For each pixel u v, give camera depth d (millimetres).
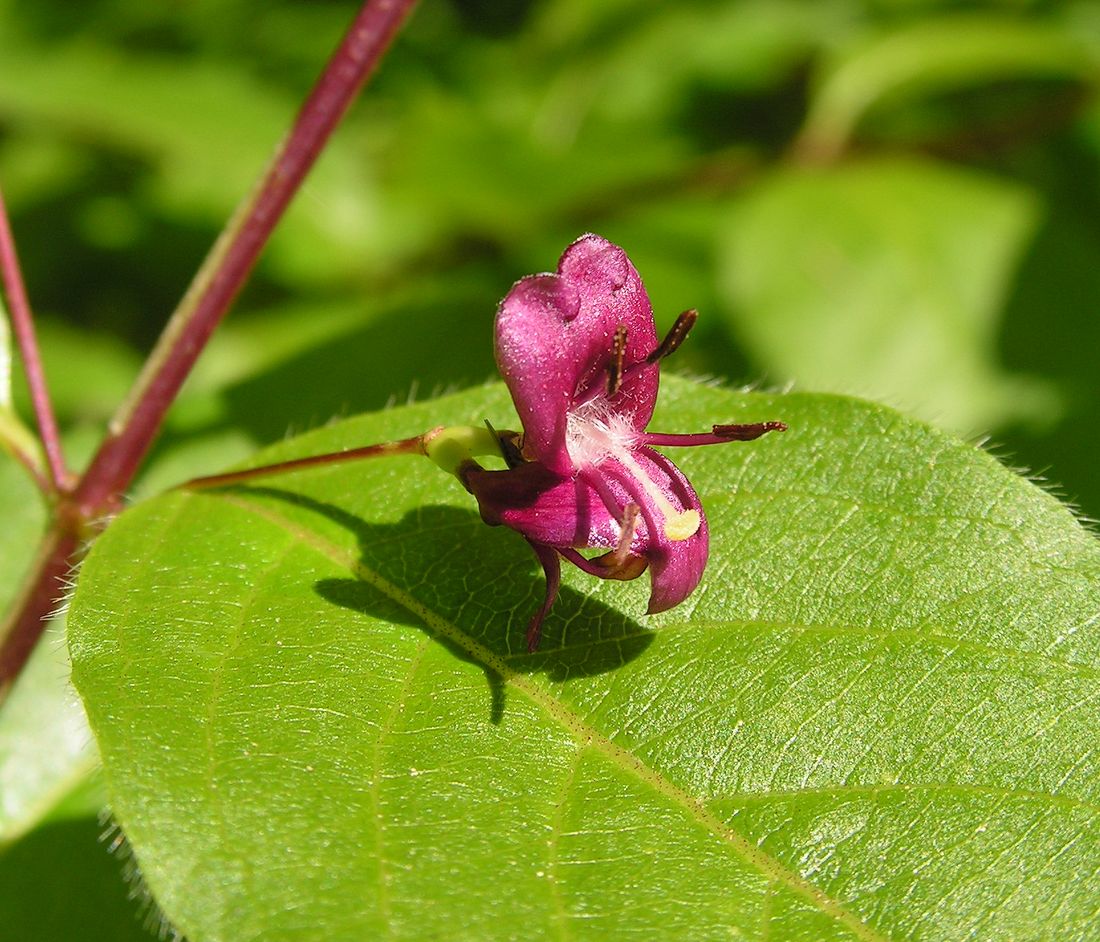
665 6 319
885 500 172
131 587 170
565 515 164
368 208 303
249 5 373
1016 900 159
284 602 169
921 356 251
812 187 267
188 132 278
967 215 263
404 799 161
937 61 279
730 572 170
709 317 286
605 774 163
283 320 278
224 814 159
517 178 289
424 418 180
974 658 166
